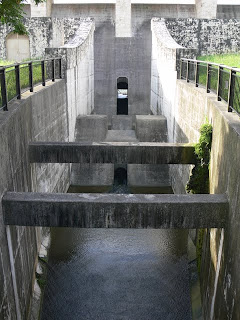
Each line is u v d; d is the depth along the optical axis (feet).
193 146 38.42
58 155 37.45
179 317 35.32
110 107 90.58
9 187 28.12
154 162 39.14
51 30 86.99
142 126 66.64
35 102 38.81
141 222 26.94
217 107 32.63
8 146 27.63
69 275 40.78
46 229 46.11
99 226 27.12
